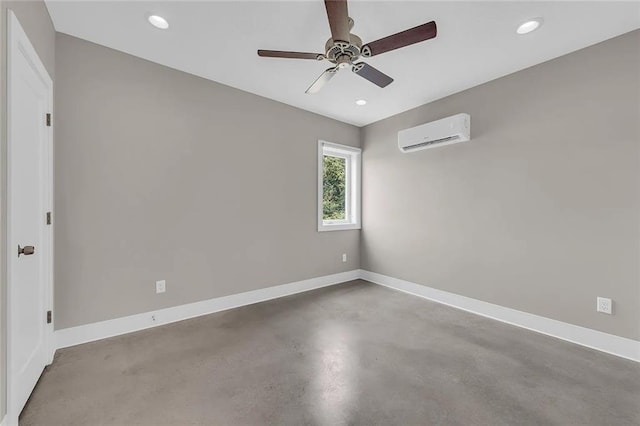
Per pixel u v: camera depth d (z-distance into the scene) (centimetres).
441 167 333
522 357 209
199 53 244
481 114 294
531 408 155
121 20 201
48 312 194
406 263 374
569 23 198
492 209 286
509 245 274
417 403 159
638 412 152
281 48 235
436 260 338
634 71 204
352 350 219
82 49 224
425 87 302
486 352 216
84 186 226
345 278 423
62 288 217
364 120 411
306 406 157
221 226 301
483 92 292
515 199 269
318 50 238
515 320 270
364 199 435
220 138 299
